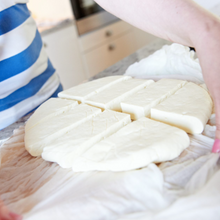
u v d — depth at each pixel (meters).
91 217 0.47
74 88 0.98
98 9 2.56
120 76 1.00
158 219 0.42
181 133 0.60
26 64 0.99
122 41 2.59
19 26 0.97
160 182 0.50
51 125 0.75
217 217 0.42
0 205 0.45
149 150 0.55
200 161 0.55
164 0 0.58
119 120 0.70
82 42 2.26
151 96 0.79
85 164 0.59
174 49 0.97
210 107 0.70
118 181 0.53
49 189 0.58
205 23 0.50
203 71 0.52
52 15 2.29
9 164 0.73
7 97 0.96
